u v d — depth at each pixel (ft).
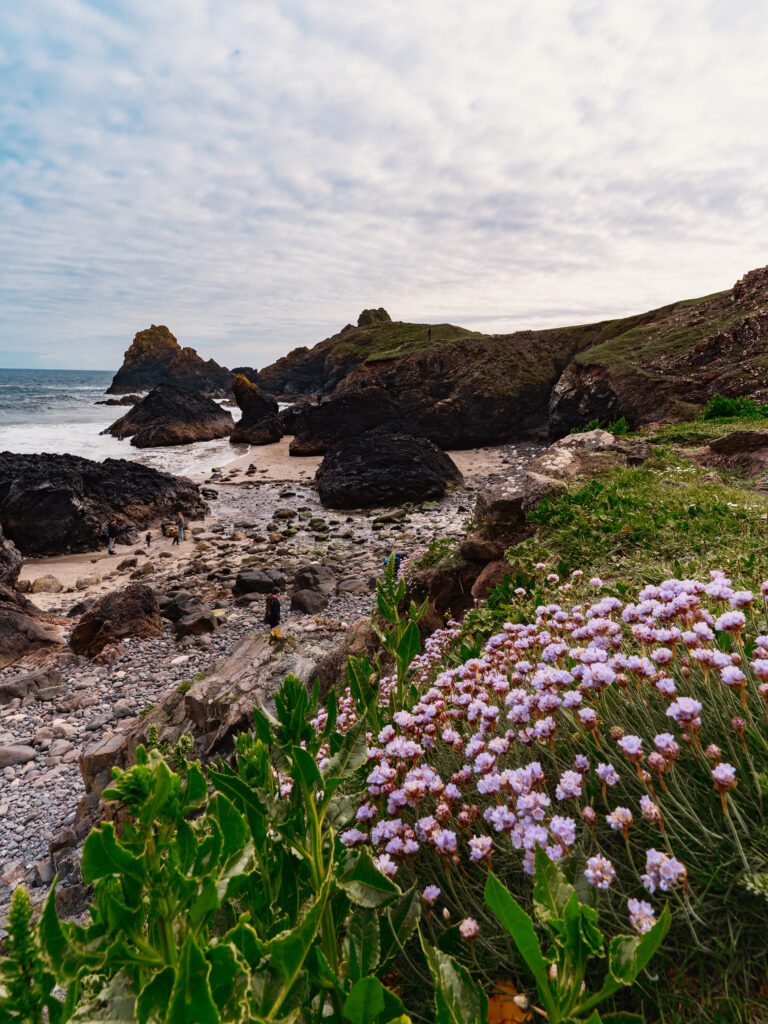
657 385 119.44
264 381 394.32
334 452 123.75
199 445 195.62
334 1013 3.80
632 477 33.83
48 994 2.63
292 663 29.12
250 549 84.94
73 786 33.96
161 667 48.83
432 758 9.19
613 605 10.51
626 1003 4.80
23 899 2.57
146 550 88.58
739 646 7.76
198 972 2.49
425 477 111.86
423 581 28.78
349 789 6.97
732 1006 4.40
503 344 191.62
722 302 147.02
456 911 5.82
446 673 10.52
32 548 85.81
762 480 34.17
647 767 6.56
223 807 4.53
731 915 4.83
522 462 143.74
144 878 2.82
